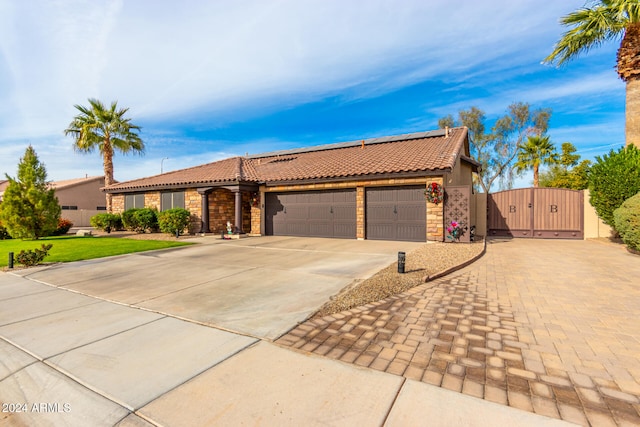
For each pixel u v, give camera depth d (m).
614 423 2.07
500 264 7.65
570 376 2.68
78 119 22.31
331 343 3.41
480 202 14.70
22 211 14.63
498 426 2.06
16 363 3.18
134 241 13.75
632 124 11.11
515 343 3.33
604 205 10.82
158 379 2.77
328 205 14.12
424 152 13.96
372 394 2.45
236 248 11.35
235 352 3.25
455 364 2.91
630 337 3.44
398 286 5.50
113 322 4.24
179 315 4.44
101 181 34.56
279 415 2.23
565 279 6.04
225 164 19.12
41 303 5.24
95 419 2.28
